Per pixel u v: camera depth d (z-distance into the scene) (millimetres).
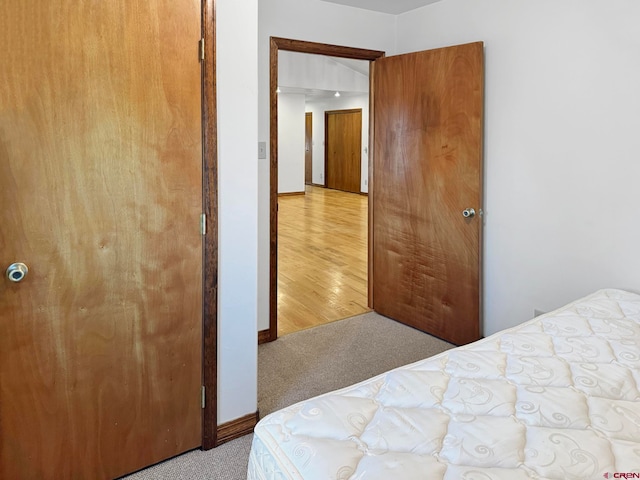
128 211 1696
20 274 1505
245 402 2139
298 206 9328
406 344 3168
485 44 2896
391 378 1407
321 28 3205
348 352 3041
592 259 2494
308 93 10391
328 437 1135
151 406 1857
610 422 1188
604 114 2365
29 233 1517
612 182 2369
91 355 1688
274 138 3094
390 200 3527
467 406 1248
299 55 7879
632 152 2277
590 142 2436
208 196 1875
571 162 2529
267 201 3107
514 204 2840
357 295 4180
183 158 1798
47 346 1597
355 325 3512
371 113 3672
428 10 3271
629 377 1415
